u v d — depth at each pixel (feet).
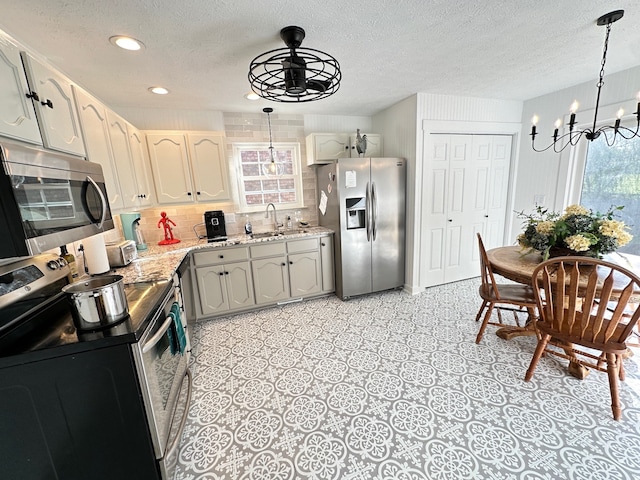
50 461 3.56
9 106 3.48
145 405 3.71
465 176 11.05
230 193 10.19
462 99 10.09
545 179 10.50
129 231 8.51
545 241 6.61
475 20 5.12
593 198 9.25
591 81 8.68
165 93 8.05
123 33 4.98
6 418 3.34
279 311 10.09
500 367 6.55
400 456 4.54
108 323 3.72
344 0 4.36
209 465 4.54
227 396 6.04
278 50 5.47
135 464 3.83
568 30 5.61
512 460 4.38
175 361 5.09
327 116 11.73
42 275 4.46
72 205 4.21
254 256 9.80
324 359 7.16
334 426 5.16
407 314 9.39
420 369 6.59
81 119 5.24
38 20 4.47
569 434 4.76
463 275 12.08
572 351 5.83
